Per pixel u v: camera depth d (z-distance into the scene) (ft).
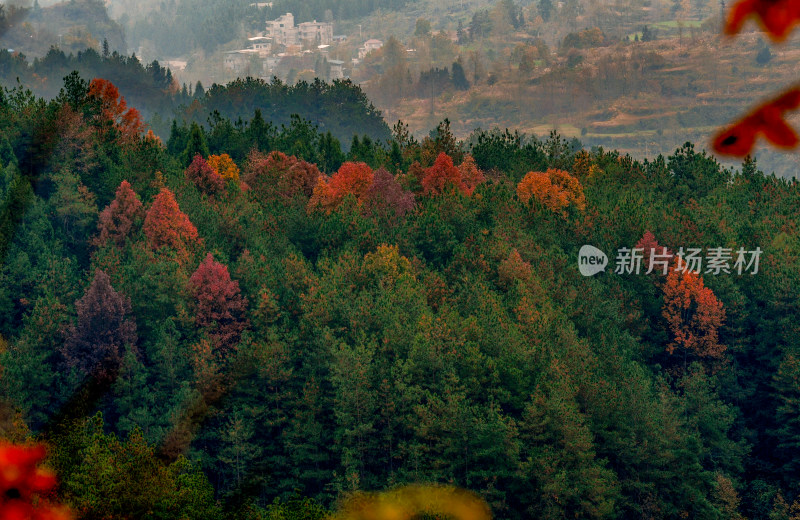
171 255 403.75
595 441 364.99
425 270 439.22
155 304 358.64
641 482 357.00
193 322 362.74
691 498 358.43
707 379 433.48
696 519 357.20
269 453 340.80
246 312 377.91
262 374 340.59
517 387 354.54
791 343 434.71
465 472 335.47
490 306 397.60
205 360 333.01
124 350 301.02
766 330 450.30
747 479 400.88
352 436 350.23
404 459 345.72
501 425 326.85
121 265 380.78
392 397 350.84
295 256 426.10
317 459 343.46
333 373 362.12
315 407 348.59
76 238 400.88
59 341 293.02
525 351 366.63
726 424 402.52
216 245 441.68
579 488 325.42
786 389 414.62
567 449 332.60
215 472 321.52
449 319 381.60
